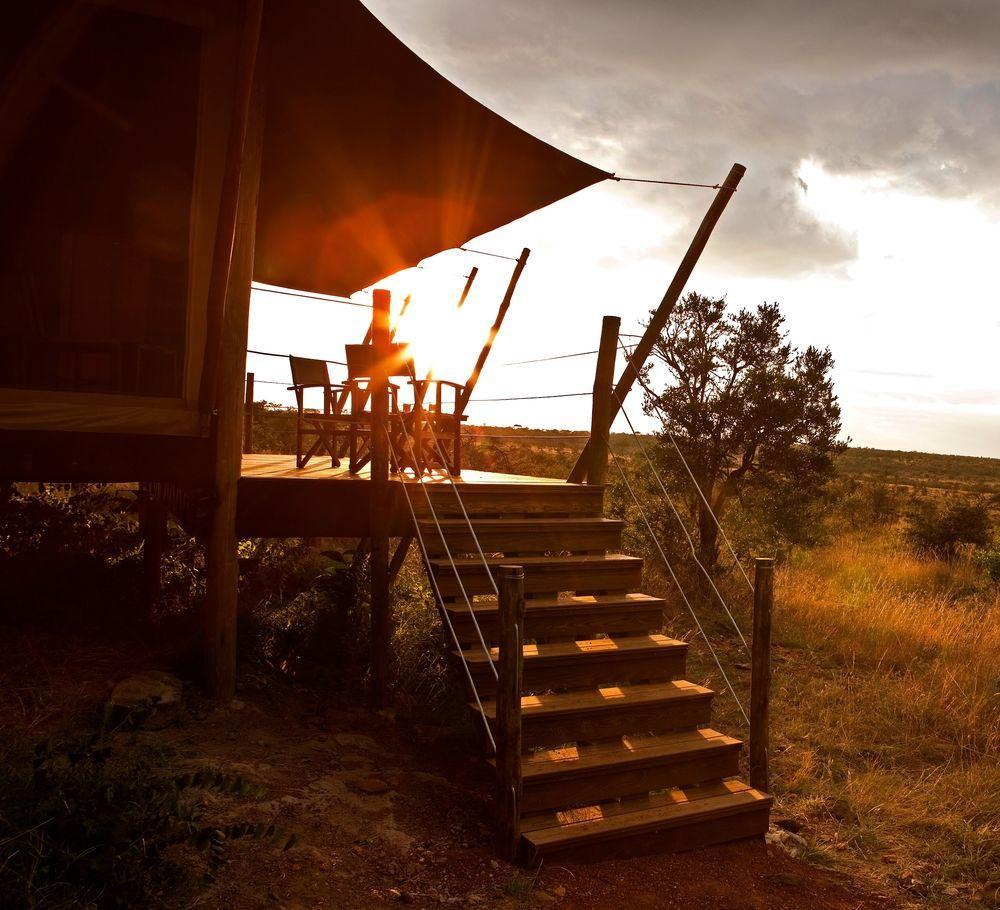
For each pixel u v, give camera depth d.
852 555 14.59
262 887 3.33
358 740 5.19
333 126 6.83
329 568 7.72
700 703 4.98
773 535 10.63
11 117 5.20
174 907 2.95
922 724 6.51
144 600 6.79
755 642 4.87
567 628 5.14
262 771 4.40
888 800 5.17
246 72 4.77
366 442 7.07
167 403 5.44
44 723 4.46
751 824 4.55
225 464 5.48
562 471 17.52
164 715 4.88
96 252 5.45
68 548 7.12
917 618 9.37
